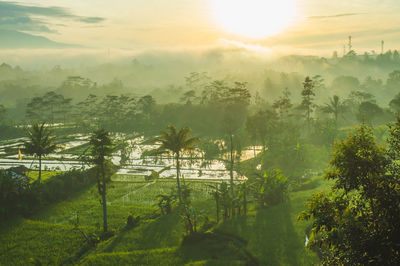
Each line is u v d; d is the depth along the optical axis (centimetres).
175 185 7356
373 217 1474
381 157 1579
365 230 1457
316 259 3362
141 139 14550
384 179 1516
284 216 4662
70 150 11981
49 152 7038
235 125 14700
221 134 15000
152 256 3812
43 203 5966
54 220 5372
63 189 6706
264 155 9600
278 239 3938
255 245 3841
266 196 5331
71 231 4800
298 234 4022
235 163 9694
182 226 4772
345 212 1535
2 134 15462
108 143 5238
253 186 5519
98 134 5212
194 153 10988
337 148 1641
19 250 4222
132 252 3931
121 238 4462
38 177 7238
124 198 6500
